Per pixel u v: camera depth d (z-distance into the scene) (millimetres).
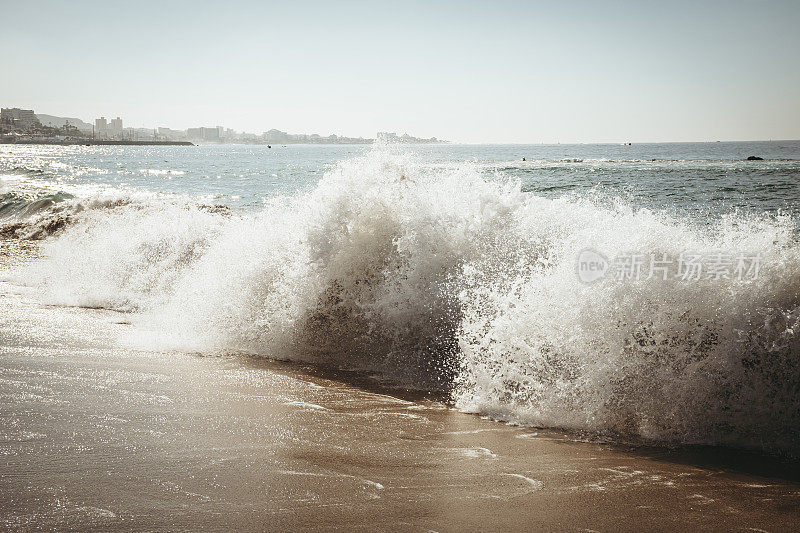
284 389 3707
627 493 2383
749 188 17344
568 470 2611
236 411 3244
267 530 1981
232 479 2381
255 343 4730
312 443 2828
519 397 3461
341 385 3855
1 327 4984
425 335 4242
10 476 2330
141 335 4875
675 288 3357
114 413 3104
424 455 2736
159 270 6438
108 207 11883
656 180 21359
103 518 2021
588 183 20750
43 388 3469
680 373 3178
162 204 11672
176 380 3775
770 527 2115
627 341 3311
